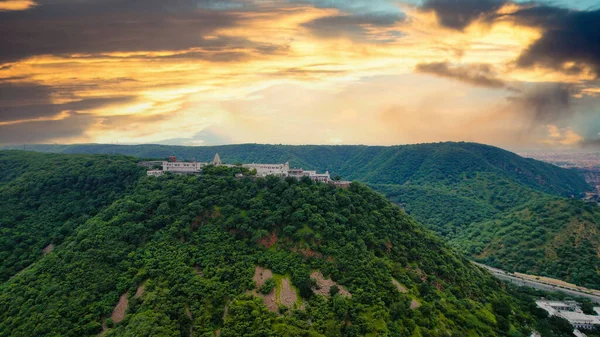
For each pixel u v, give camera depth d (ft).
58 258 627.87
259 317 524.93
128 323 518.37
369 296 582.35
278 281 588.91
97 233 654.53
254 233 654.12
